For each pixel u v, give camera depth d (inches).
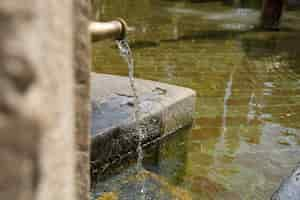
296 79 235.3
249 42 343.9
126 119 127.6
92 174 114.7
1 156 16.2
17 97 16.4
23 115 16.6
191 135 153.1
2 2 15.8
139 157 132.3
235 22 447.5
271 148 144.6
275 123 167.3
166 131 145.2
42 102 17.9
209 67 254.1
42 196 19.0
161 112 139.3
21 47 16.4
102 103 139.3
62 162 23.6
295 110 183.0
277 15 422.0
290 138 153.6
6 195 16.4
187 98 153.1
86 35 30.8
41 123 17.5
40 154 18.0
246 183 120.8
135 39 333.1
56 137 22.0
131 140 128.6
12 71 16.1
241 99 194.9
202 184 119.0
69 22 25.4
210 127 160.4
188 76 231.0
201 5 595.8
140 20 437.1
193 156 137.5
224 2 624.4
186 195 110.1
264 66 264.1
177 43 325.4
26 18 16.8
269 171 128.3
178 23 428.8
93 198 105.8
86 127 32.4
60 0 23.0
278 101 194.5
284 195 96.7
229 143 147.2
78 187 32.2
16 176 16.6
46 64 19.5
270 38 366.0
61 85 22.9
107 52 279.1
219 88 210.5
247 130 159.0
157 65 252.5
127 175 120.5
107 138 118.0
